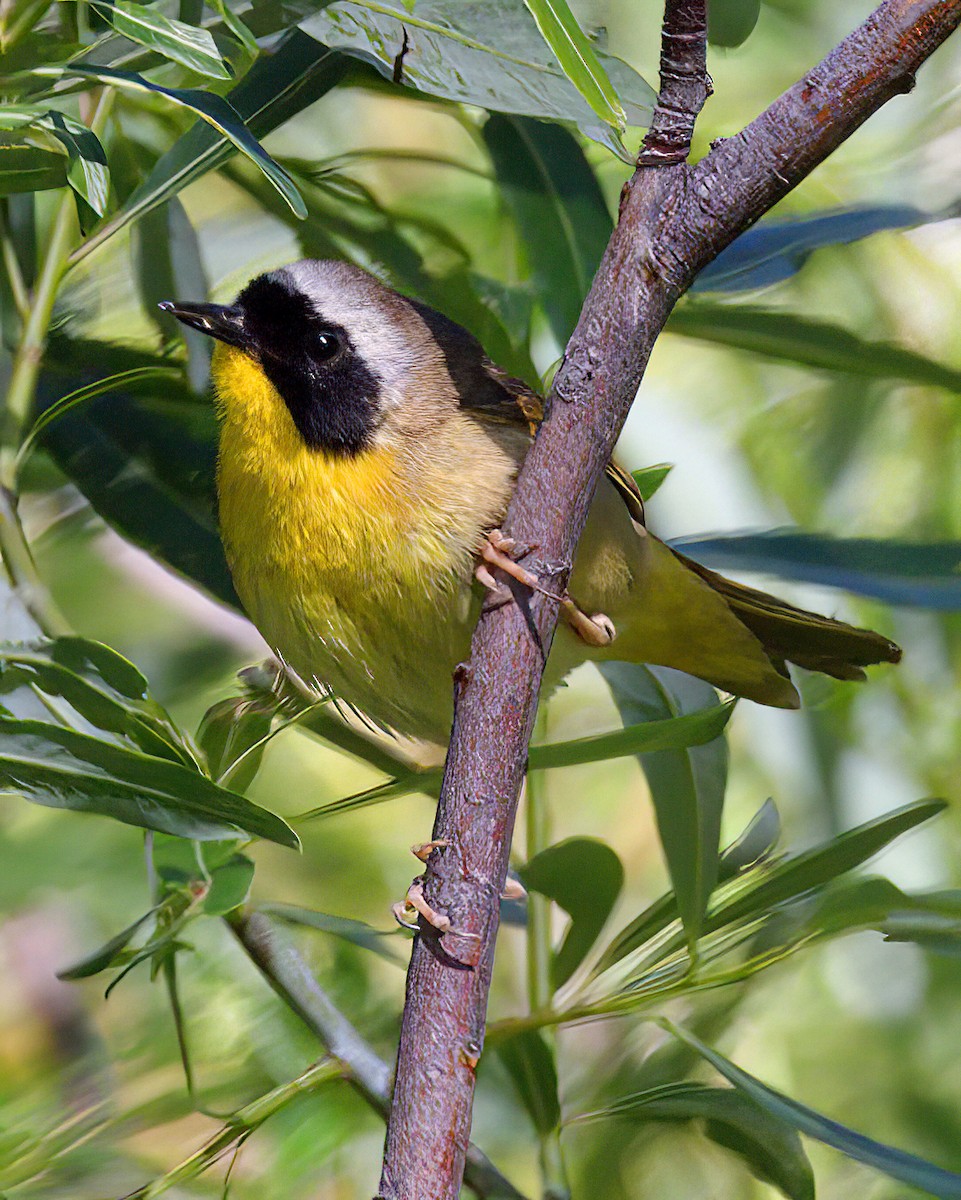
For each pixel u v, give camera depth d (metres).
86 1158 6.66
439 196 9.16
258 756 6.27
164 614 8.89
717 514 9.52
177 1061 7.30
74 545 8.90
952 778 9.45
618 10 8.69
